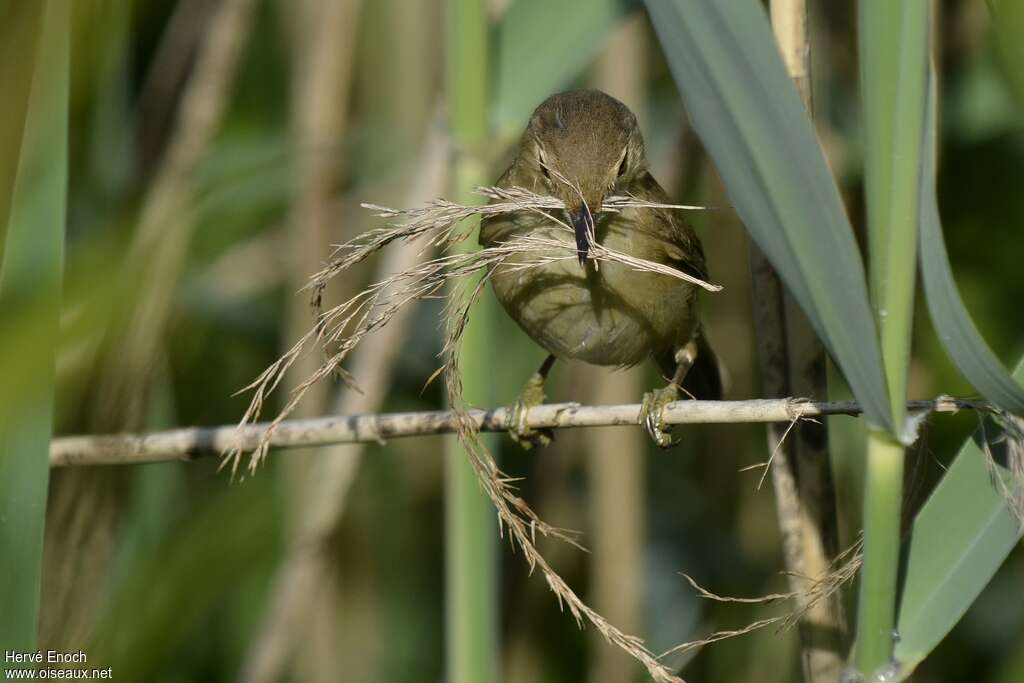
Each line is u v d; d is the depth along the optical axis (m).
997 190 10.36
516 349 11.30
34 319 5.59
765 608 10.13
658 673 5.00
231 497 9.33
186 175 9.16
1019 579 10.27
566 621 10.67
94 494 7.44
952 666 10.05
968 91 9.73
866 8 4.46
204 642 10.08
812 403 5.82
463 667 6.35
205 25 10.66
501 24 6.52
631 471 9.97
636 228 7.71
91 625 7.44
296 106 10.42
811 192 4.46
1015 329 10.17
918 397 9.44
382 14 10.73
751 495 10.83
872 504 4.66
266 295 10.88
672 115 10.97
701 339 8.80
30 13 5.55
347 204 10.36
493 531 6.45
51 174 5.64
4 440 5.55
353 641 10.59
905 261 4.51
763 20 4.39
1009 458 5.04
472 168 6.49
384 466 11.20
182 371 9.90
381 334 8.59
